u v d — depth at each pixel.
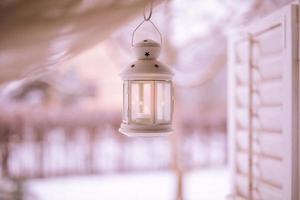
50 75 8.10
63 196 5.57
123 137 7.21
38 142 6.61
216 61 5.77
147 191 5.89
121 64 5.42
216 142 7.79
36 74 3.15
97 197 5.53
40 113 6.71
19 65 2.28
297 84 2.11
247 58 2.70
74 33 1.87
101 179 6.70
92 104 7.84
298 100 2.10
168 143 7.41
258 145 2.56
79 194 5.68
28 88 7.91
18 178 5.28
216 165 7.78
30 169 6.55
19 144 6.49
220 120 7.81
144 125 1.65
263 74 2.49
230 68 3.00
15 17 1.32
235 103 2.93
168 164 7.42
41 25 1.48
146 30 4.73
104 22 1.85
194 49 5.71
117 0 1.51
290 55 2.12
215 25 5.11
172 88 1.71
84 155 6.95
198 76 5.77
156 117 1.65
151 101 1.65
